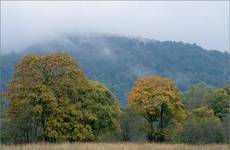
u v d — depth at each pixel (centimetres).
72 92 5494
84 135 5372
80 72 5550
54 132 5172
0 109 5666
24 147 3631
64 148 3584
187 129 5875
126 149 3700
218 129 5825
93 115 5625
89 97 5809
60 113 5266
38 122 5225
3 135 4956
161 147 4006
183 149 4009
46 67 5331
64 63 5422
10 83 5247
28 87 5181
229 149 4122
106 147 3734
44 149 3525
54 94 5306
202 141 5681
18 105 5084
